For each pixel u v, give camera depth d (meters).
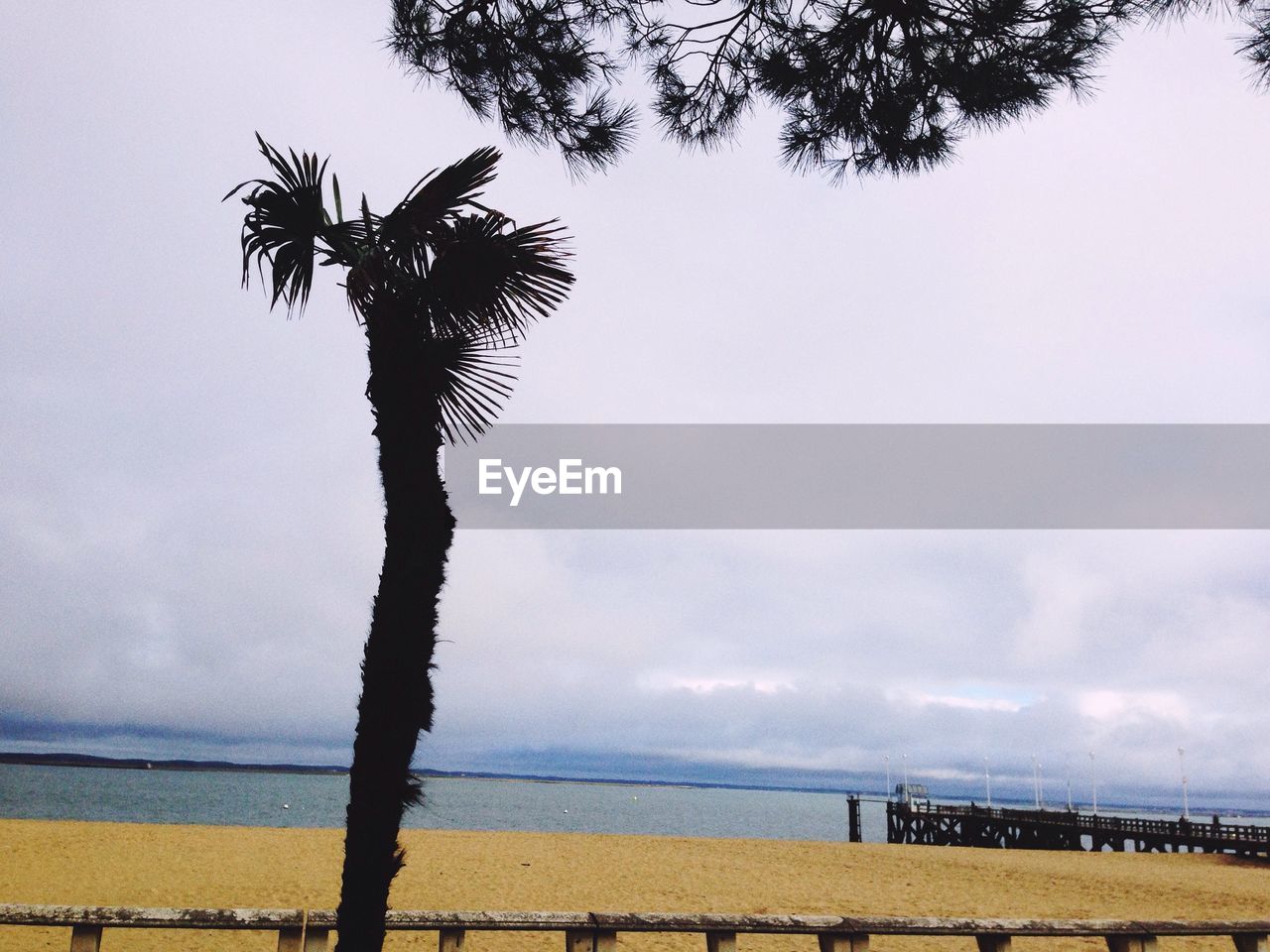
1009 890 21.41
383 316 3.31
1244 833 32.97
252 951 10.00
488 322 3.54
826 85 5.02
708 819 116.25
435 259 3.49
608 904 16.72
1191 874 26.61
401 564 3.12
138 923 3.44
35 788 111.19
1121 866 28.73
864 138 5.16
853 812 54.34
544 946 10.68
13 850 21.11
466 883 19.30
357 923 2.91
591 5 4.97
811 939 11.82
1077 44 4.59
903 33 4.84
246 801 99.62
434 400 3.32
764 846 33.31
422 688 3.06
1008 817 45.56
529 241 3.54
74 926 3.41
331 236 3.37
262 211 3.42
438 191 3.50
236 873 19.47
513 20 4.93
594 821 93.38
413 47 4.93
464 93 5.08
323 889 17.50
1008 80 4.75
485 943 10.70
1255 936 4.12
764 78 5.02
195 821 62.56
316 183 3.39
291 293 3.48
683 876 22.28
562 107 5.06
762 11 4.98
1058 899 19.69
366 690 3.04
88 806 77.81
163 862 20.73
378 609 3.10
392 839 2.98
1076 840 40.56
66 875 18.08
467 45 4.87
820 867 25.94
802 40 4.94
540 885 19.45
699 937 11.73
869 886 21.38
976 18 4.65
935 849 34.59
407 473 3.20
